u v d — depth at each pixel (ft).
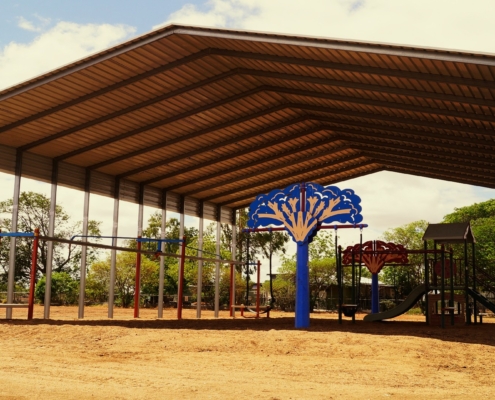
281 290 143.95
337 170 80.79
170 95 54.60
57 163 65.16
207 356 32.60
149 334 40.50
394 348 35.70
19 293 132.16
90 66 47.88
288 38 40.29
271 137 68.03
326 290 145.89
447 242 63.52
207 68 50.85
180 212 82.99
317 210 51.34
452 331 50.16
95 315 80.53
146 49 46.65
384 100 49.24
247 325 54.54
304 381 25.30
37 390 21.01
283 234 145.18
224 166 75.56
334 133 68.33
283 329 48.37
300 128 66.33
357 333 43.21
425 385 25.38
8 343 36.35
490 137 52.95
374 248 79.05
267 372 27.63
